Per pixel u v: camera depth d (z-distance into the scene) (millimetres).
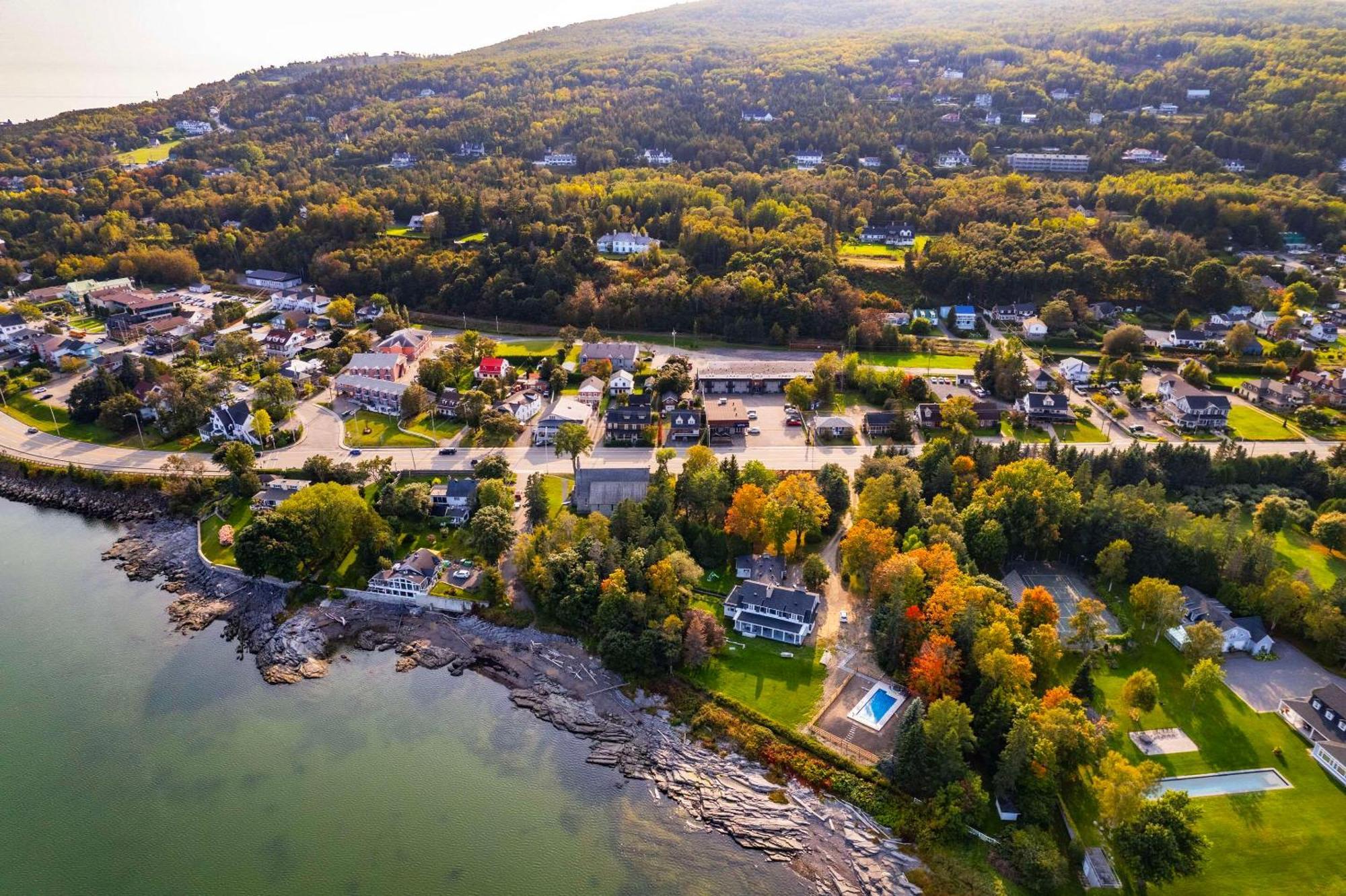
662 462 160375
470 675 125500
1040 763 96438
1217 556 132875
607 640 122188
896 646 118250
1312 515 153875
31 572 150250
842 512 155625
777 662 122750
